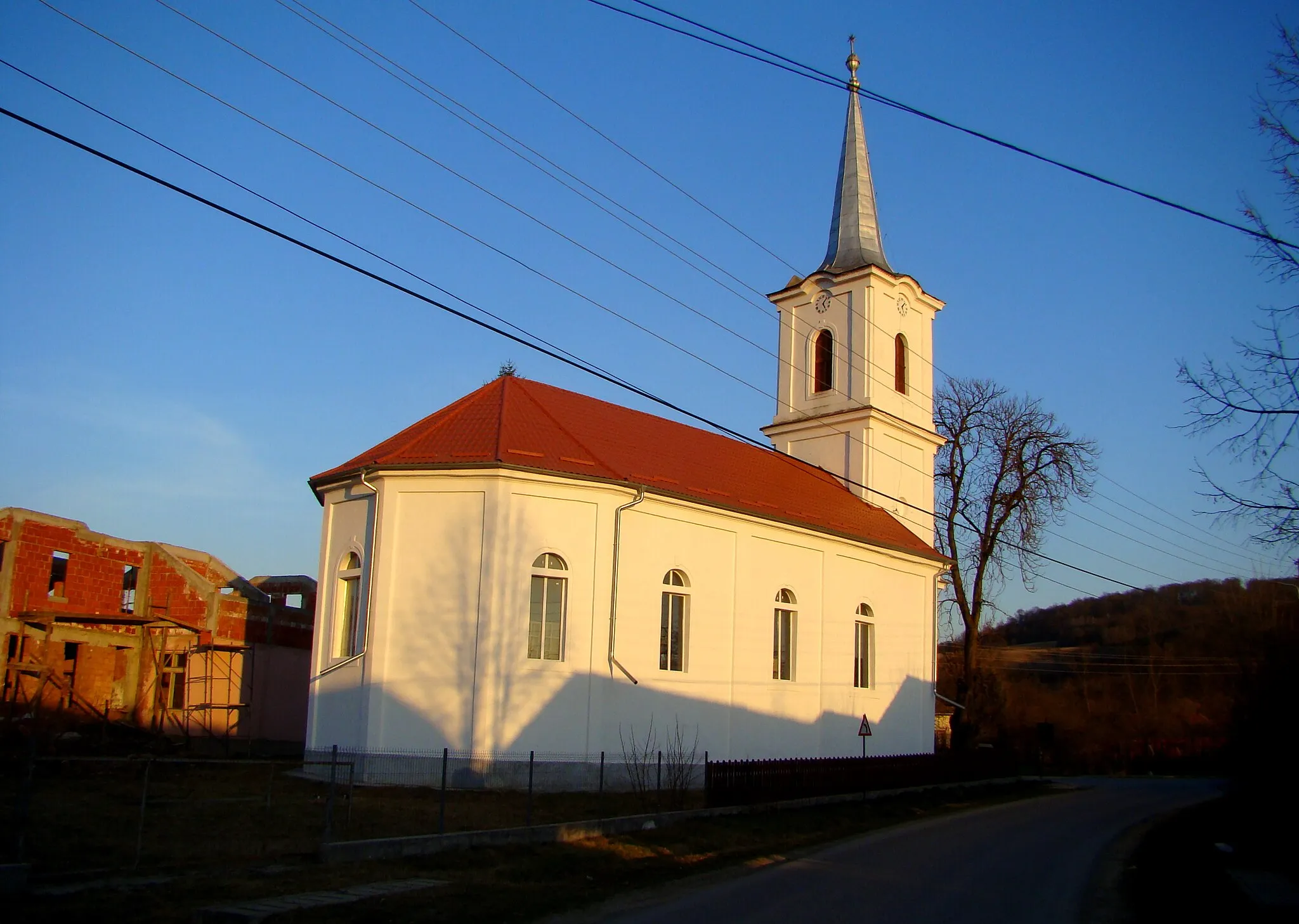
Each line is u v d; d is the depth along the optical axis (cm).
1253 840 2162
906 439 4141
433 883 1414
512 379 2966
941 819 2692
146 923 1125
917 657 3847
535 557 2544
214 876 1385
